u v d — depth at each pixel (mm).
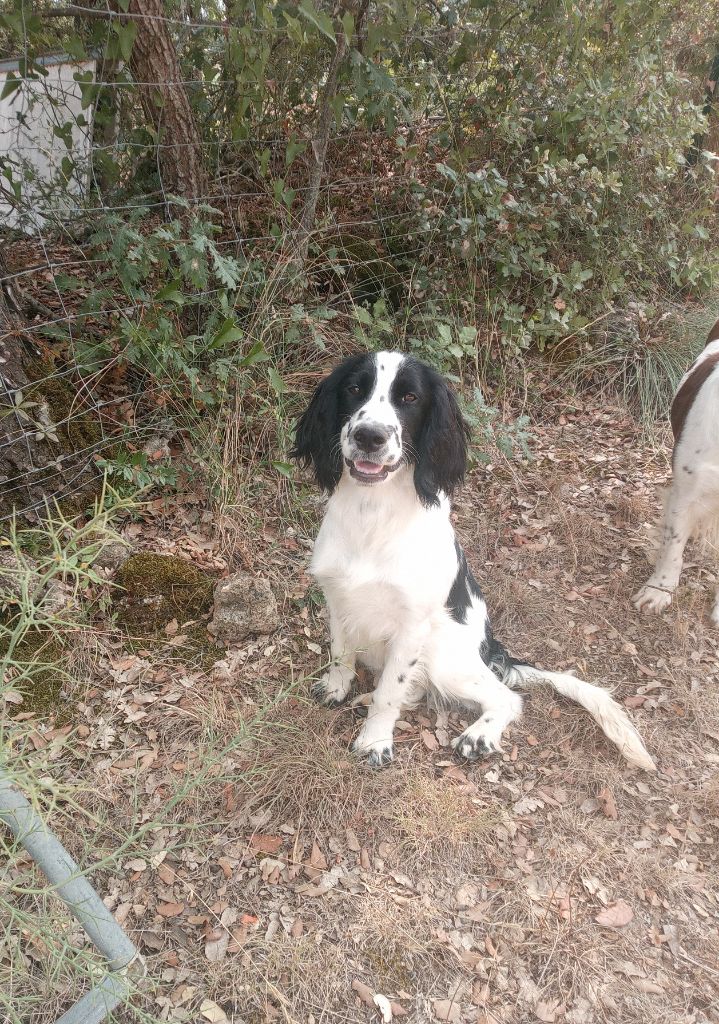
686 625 1362
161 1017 796
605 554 1572
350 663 1203
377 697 1125
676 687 1264
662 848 1010
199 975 836
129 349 1363
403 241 1954
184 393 1491
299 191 1832
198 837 972
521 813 1048
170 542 1401
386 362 1050
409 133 1929
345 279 1887
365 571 1077
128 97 1503
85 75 1349
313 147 1641
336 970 848
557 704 1220
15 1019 631
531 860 984
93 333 1525
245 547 1405
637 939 902
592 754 1145
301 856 966
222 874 937
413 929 895
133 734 1091
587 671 1307
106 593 1258
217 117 1719
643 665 1318
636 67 2029
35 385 1357
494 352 1945
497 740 1128
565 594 1472
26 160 1498
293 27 1228
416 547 1081
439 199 1887
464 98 1929
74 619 1191
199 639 1251
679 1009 840
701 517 1405
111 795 1000
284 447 1513
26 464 1300
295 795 1017
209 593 1300
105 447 1406
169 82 1408
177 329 1456
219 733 1091
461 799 1046
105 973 630
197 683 1185
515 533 1609
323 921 896
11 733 678
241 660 1230
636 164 2156
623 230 2148
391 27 1484
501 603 1426
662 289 2338
